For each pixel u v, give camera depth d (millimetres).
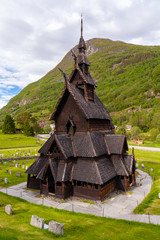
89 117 26984
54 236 14406
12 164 48250
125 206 23328
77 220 18953
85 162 26234
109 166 28234
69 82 31406
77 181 26391
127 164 30234
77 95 28766
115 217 20219
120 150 28859
